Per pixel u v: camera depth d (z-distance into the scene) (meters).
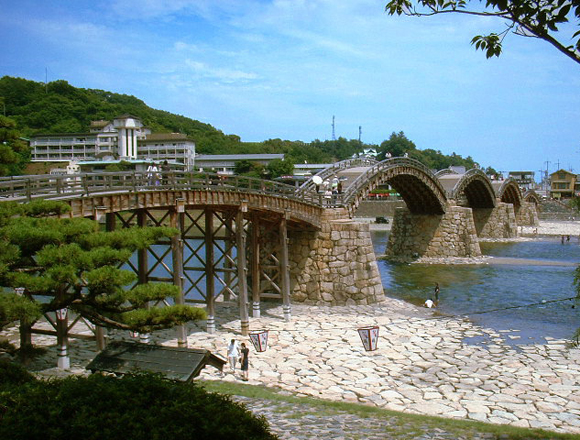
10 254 14.46
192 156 128.62
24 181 20.80
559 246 84.44
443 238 68.50
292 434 14.94
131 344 18.39
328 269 40.75
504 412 20.66
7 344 17.91
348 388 23.27
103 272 15.41
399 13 11.04
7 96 141.88
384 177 54.09
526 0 9.23
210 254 32.25
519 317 37.69
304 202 38.34
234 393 20.77
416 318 36.91
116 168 82.56
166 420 9.88
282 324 34.50
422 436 15.57
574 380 24.58
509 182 104.81
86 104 150.75
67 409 10.07
